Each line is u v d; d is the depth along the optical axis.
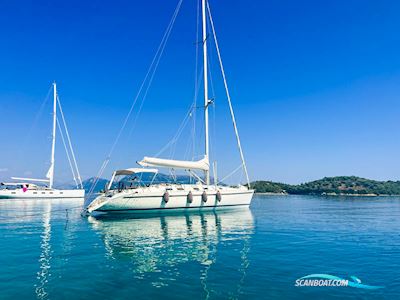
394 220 21.42
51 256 10.07
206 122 25.59
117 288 7.07
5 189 43.16
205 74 26.17
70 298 6.48
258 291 6.89
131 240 12.94
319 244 12.19
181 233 14.81
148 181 22.34
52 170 46.81
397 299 6.48
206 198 23.14
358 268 8.74
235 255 10.24
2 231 15.24
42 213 24.42
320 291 6.92
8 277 7.84
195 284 7.34
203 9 26.89
